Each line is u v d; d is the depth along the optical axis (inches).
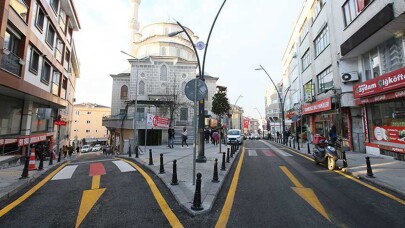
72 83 1492.4
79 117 2837.1
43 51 659.4
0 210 190.1
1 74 440.8
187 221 170.4
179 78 1608.0
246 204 207.0
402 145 435.5
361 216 179.9
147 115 692.1
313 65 896.3
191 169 346.0
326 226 162.4
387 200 218.1
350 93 593.6
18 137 580.1
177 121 1524.4
